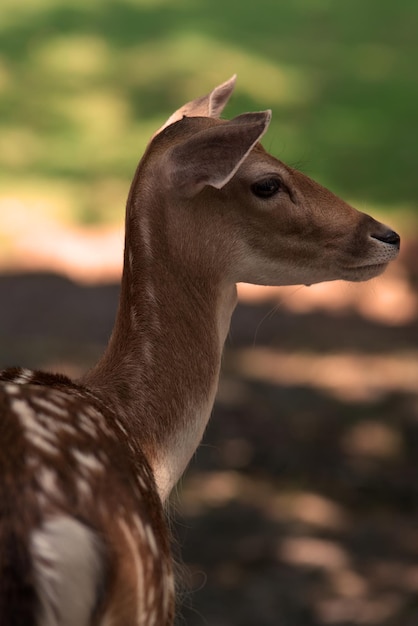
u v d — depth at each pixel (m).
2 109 24.05
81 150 22.33
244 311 16.03
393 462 11.98
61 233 18.66
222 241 5.31
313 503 11.06
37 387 4.30
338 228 5.54
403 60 26.92
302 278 5.56
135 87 25.14
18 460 3.84
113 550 3.85
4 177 20.86
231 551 10.10
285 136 22.62
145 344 5.22
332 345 15.05
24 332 14.65
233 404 13.05
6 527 3.69
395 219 19.30
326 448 12.19
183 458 5.27
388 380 14.03
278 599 9.45
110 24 28.41
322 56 26.95
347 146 22.33
